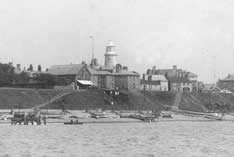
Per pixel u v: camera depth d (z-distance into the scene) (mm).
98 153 117688
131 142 138875
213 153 121938
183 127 195625
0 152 115875
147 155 116562
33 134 151125
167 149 126750
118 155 115688
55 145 128500
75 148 124375
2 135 146625
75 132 160375
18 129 165750
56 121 199500
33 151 118188
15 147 123562
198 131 178000
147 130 176250
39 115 197875
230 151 125375
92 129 172750
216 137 157375
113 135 154625
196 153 121500
